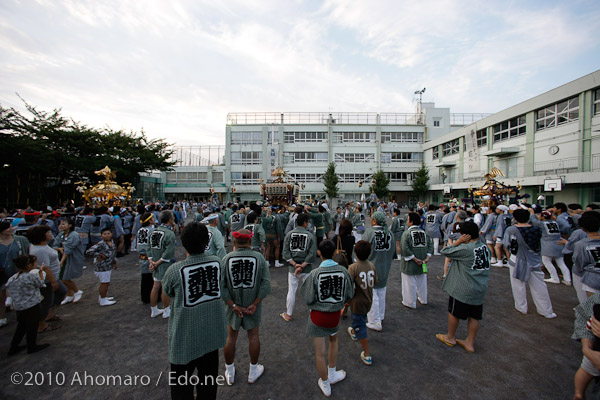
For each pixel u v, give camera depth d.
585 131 16.36
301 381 2.91
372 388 2.78
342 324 4.33
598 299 2.29
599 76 15.35
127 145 25.30
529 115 20.22
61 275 5.01
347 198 37.66
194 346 2.20
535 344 3.60
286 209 10.22
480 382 2.86
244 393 2.71
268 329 4.11
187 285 2.23
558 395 2.66
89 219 8.32
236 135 38.28
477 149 26.05
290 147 37.84
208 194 41.81
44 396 2.68
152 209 10.02
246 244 2.96
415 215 4.89
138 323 4.28
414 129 38.28
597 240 3.56
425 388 2.77
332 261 2.90
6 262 4.18
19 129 17.00
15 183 16.55
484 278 3.37
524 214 4.56
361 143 38.00
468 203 12.02
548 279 6.23
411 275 4.82
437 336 3.77
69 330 4.04
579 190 16.23
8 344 3.67
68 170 19.80
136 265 8.03
